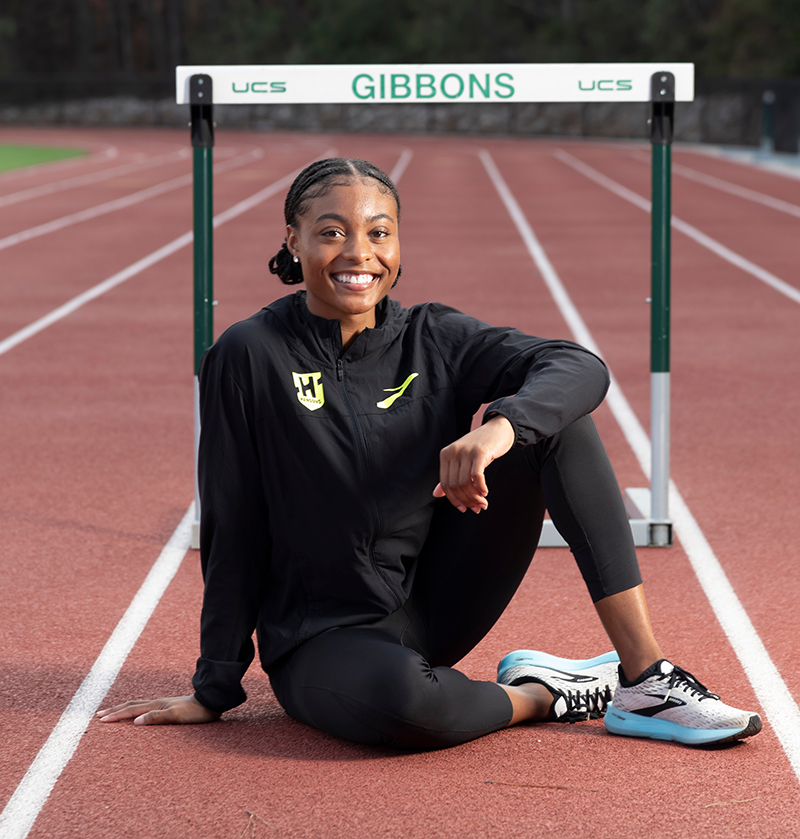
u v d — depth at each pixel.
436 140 47.78
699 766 2.60
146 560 4.19
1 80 63.59
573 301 10.57
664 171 4.11
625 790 2.48
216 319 9.88
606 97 3.90
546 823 2.35
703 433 5.96
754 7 46.38
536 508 2.67
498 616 2.81
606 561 2.61
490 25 60.50
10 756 2.70
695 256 13.61
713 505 4.77
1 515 4.71
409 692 2.49
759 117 40.75
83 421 6.35
